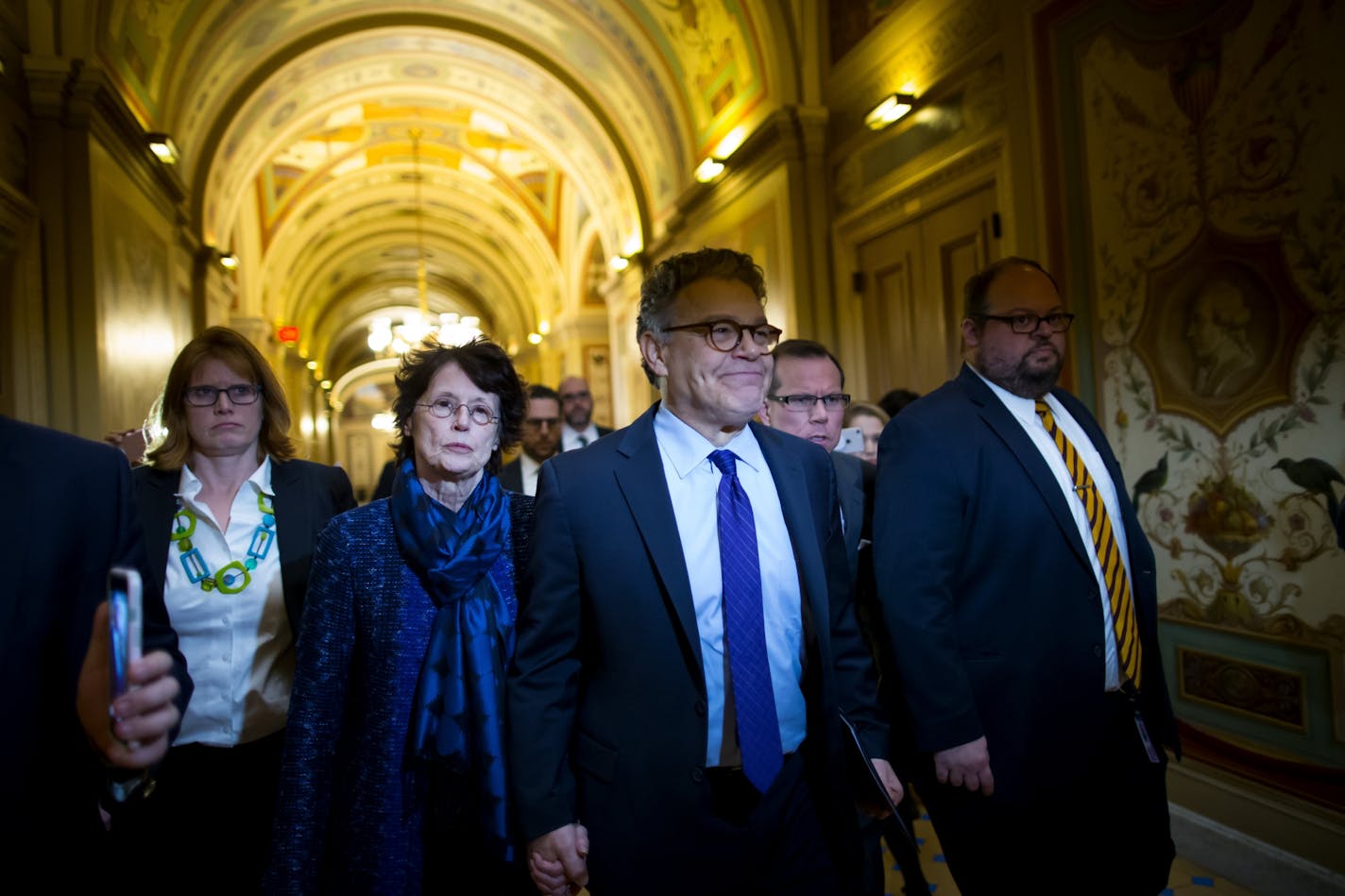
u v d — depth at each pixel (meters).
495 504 1.69
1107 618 1.81
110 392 5.09
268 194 14.02
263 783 1.89
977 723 1.69
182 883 1.81
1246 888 2.71
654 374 1.61
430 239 20.20
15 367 4.39
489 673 1.57
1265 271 2.68
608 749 1.44
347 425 38.28
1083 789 1.75
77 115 4.77
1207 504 2.93
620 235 11.08
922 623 1.72
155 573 1.83
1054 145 3.65
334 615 1.59
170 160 6.11
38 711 1.05
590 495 1.49
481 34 9.19
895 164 5.15
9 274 4.38
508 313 22.39
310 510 2.02
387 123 13.41
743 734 1.41
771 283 6.39
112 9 5.28
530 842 1.40
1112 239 3.34
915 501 1.80
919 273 5.05
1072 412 2.06
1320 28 2.47
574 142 10.90
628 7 7.79
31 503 1.08
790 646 1.53
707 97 7.53
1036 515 1.80
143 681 0.97
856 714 1.61
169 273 6.84
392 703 1.57
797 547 1.52
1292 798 2.62
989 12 4.21
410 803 1.54
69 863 1.08
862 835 1.77
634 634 1.44
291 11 8.02
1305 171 2.53
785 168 6.01
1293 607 2.62
